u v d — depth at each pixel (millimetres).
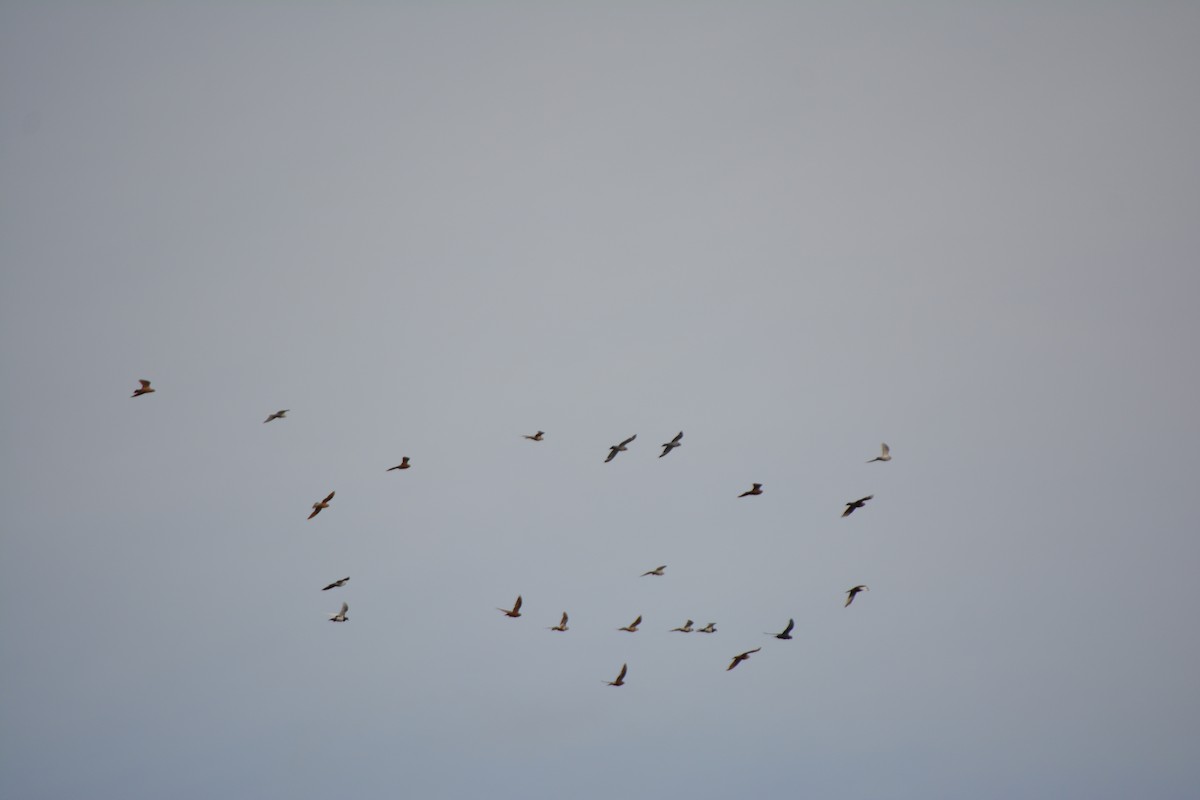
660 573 104125
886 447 88125
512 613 101938
